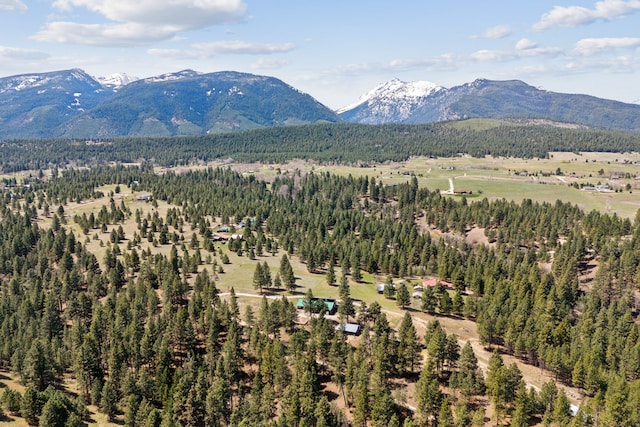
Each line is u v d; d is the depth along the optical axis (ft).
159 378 452.76
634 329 520.42
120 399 440.86
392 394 440.04
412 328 489.26
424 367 452.35
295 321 575.38
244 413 414.62
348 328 551.59
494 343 545.44
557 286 631.15
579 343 500.33
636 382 421.59
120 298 583.17
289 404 419.33
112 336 503.20
